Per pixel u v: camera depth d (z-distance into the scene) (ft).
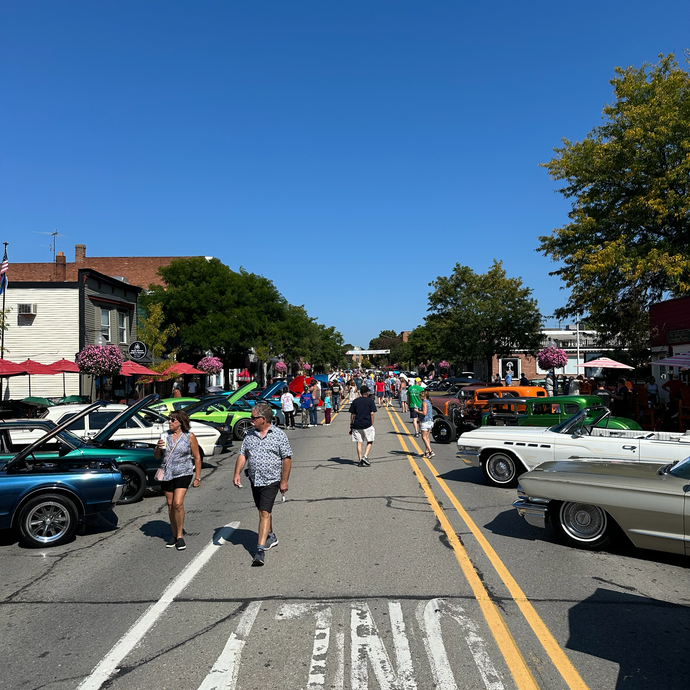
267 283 136.56
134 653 14.52
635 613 16.57
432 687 12.72
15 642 15.31
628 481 21.38
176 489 23.53
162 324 118.93
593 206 80.18
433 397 67.56
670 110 71.15
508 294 125.49
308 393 77.97
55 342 83.76
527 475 23.63
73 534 25.43
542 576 19.61
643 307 81.66
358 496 32.71
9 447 30.12
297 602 17.53
